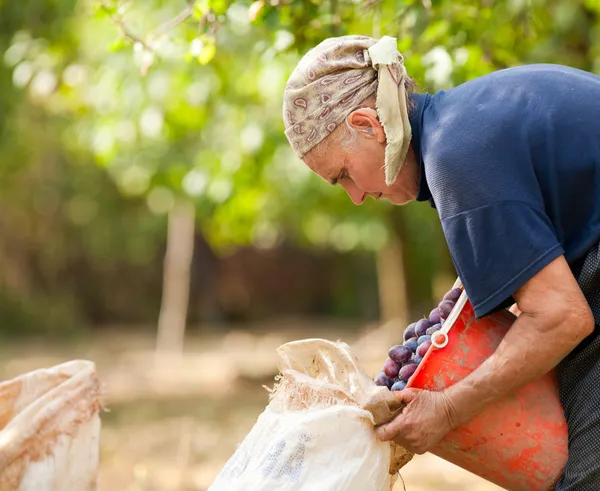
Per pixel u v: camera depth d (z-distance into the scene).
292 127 2.71
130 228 22.53
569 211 2.58
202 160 8.98
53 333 22.03
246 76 7.29
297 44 4.21
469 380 2.59
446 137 2.57
